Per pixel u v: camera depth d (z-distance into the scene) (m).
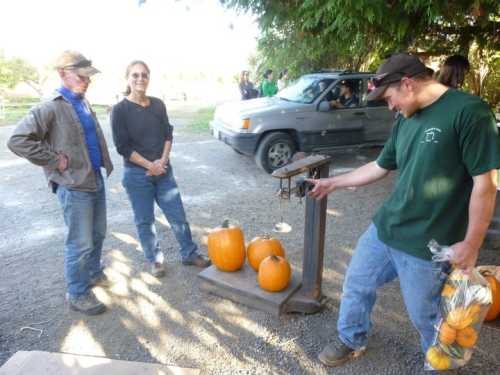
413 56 1.78
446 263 1.92
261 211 5.10
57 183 2.74
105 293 3.27
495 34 5.82
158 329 2.83
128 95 3.32
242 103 7.42
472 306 1.93
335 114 6.86
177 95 23.61
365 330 2.39
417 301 2.00
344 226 4.62
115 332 2.80
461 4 4.30
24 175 6.94
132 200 3.33
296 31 6.52
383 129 7.29
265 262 2.93
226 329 2.81
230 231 3.17
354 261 2.29
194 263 3.66
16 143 2.48
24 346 2.67
